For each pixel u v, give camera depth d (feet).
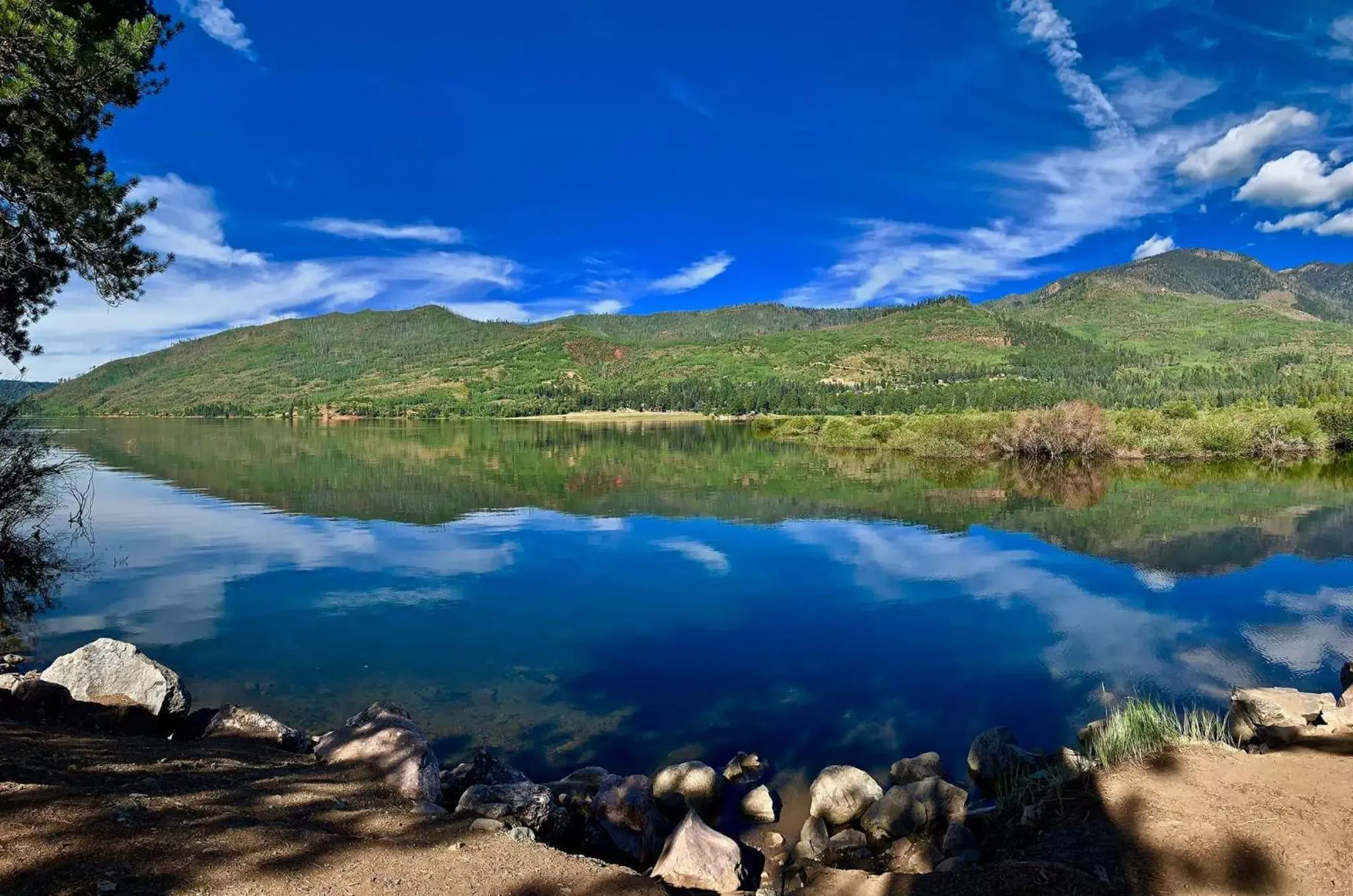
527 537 69.82
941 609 45.83
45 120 35.47
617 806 21.80
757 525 76.18
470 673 35.01
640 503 91.86
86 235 40.16
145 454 176.35
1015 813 20.95
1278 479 111.04
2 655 36.45
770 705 31.68
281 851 15.74
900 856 20.34
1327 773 19.81
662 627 42.60
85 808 16.31
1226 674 34.78
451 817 19.24
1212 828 17.37
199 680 33.76
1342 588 49.85
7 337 45.06
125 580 52.85
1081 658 37.14
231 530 73.41
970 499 92.84
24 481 57.52
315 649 38.27
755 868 20.11
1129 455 150.51
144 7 38.09
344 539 69.05
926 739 28.50
